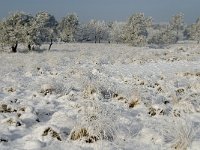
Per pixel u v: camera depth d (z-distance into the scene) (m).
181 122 6.46
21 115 8.09
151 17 76.12
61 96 11.13
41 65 22.97
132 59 28.14
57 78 15.48
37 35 47.47
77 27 86.50
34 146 5.97
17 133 6.95
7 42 45.47
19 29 46.03
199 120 7.94
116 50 49.16
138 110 9.23
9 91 12.37
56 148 5.94
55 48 57.09
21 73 19.34
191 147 5.81
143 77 15.79
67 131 6.92
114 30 100.44
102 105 7.54
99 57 30.86
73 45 69.25
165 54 34.25
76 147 6.03
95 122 6.54
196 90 11.96
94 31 107.38
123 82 14.53
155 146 6.04
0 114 8.32
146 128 6.95
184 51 37.72
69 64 25.20
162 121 7.73
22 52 45.59
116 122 7.12
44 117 8.49
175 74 17.34
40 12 50.12
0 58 32.47
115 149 5.86
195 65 23.42
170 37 96.94
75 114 8.27
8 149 5.87
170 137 6.29
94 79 12.11
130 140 6.38
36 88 12.55
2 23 46.16
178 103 9.29
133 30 68.44
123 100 10.32
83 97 10.52
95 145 6.04
